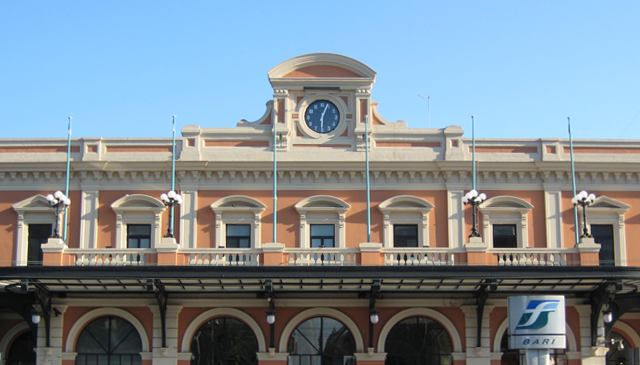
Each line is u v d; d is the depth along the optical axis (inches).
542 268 1210.6
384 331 1333.7
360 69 1536.7
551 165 1489.9
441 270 1208.2
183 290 1306.6
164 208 1472.7
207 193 1486.2
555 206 1491.1
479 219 1485.0
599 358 1317.7
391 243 1470.2
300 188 1487.5
